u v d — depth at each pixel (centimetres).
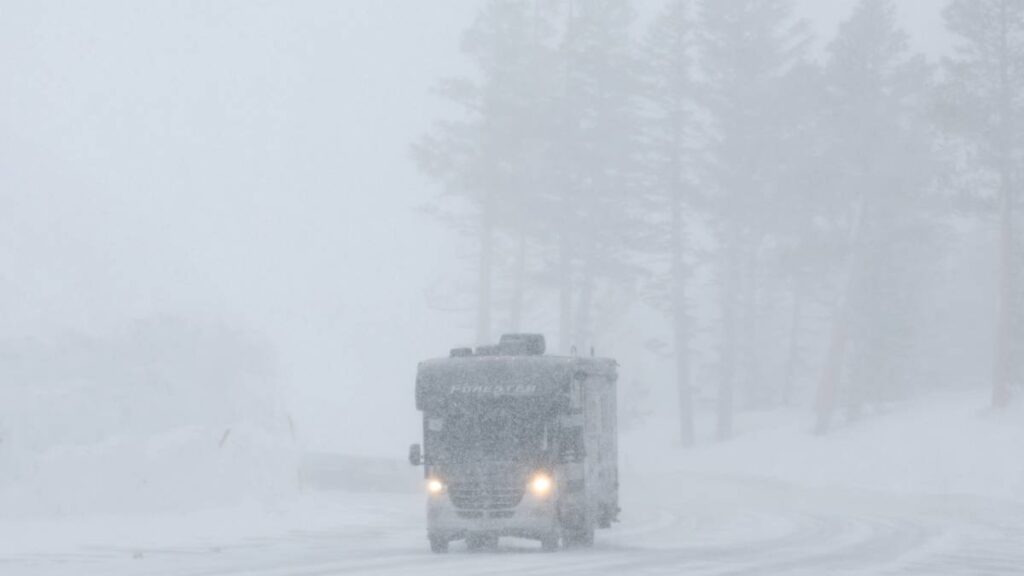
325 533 7100
